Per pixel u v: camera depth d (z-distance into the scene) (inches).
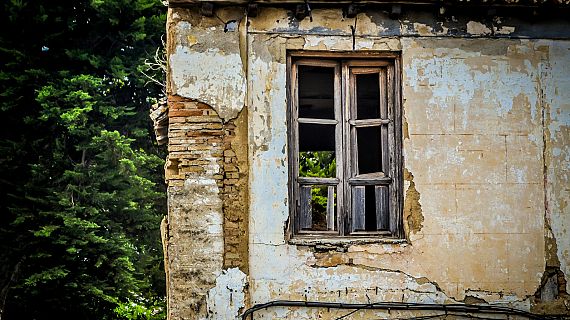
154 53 743.1
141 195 691.4
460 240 315.0
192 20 314.7
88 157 691.4
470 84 321.7
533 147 322.0
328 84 335.9
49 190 634.2
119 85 750.5
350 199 319.9
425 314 310.8
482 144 319.9
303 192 319.6
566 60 327.3
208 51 313.7
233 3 311.7
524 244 317.1
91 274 645.9
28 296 637.3
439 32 322.7
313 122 321.1
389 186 321.1
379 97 325.7
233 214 307.9
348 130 322.3
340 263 309.6
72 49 690.2
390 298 309.9
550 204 320.2
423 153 317.4
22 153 641.6
